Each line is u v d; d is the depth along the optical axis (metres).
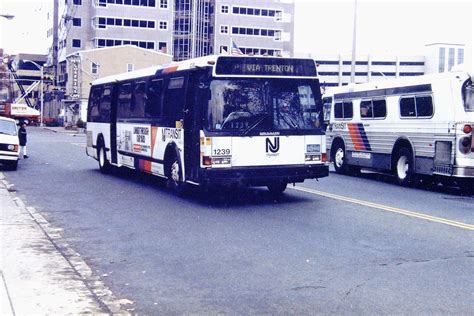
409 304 6.21
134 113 17.75
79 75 77.88
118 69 79.81
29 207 13.19
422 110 16.86
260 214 12.09
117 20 90.12
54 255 8.38
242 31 101.75
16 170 21.98
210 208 12.95
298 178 13.41
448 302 6.27
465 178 16.14
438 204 13.66
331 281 7.12
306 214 12.04
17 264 7.81
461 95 15.48
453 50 117.12
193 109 13.62
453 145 15.60
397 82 18.11
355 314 5.91
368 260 8.15
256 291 6.74
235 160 12.86
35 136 54.47
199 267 7.88
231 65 12.89
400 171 17.92
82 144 41.19
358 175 21.30
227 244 9.26
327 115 22.56
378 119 19.09
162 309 6.13
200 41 98.88
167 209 12.84
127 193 15.58
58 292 6.59
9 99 109.50
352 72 30.73
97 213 12.38
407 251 8.67
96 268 7.89
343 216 11.77
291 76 13.41
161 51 91.56
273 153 13.13
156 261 8.25
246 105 13.02
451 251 8.66
